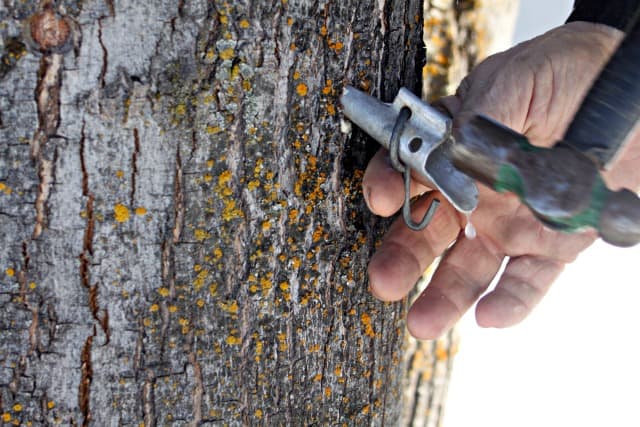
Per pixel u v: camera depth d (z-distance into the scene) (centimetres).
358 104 63
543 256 69
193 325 63
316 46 62
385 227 68
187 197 62
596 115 54
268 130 62
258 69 61
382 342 69
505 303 68
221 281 63
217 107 61
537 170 54
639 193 75
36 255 60
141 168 61
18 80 58
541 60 68
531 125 69
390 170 64
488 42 119
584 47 69
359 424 69
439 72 113
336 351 67
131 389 63
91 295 61
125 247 61
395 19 65
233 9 60
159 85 60
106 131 60
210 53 60
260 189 63
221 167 62
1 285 60
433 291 68
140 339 62
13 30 58
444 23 112
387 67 65
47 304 61
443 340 120
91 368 62
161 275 62
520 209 68
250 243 63
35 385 62
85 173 60
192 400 64
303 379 67
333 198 65
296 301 65
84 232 61
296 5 61
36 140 59
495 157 55
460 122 58
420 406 120
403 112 62
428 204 68
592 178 53
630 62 54
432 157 61
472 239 69
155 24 59
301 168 64
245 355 65
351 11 63
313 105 63
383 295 66
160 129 60
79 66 59
